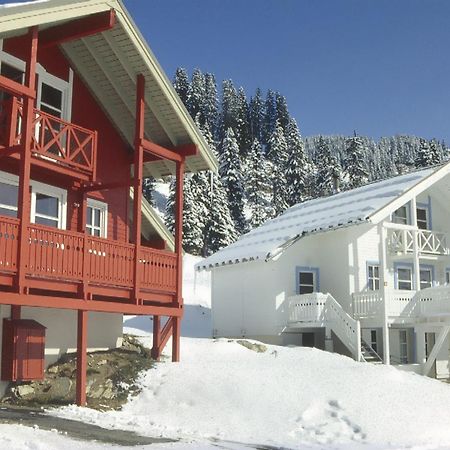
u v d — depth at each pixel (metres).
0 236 12.23
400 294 23.62
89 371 15.24
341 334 23.08
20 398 13.99
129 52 16.22
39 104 16.27
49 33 15.41
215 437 11.43
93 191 17.58
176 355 17.02
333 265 26.17
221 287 28.61
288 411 13.16
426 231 26.97
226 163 74.38
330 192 73.75
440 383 16.44
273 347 21.41
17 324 14.39
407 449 10.99
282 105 130.38
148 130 18.12
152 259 16.17
